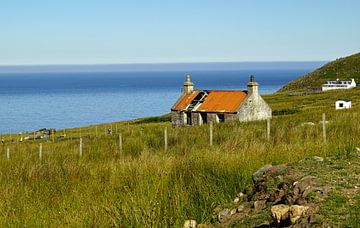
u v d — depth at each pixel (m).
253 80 50.81
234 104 50.06
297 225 7.57
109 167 15.53
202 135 30.47
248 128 32.78
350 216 7.29
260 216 8.79
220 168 12.24
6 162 22.12
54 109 159.00
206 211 10.29
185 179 11.86
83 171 15.83
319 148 15.33
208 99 52.22
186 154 17.80
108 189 12.16
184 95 54.44
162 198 10.43
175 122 53.41
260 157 13.85
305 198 8.31
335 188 8.48
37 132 66.44
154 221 9.48
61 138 56.34
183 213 10.18
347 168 9.88
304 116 46.91
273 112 69.62
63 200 11.59
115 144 29.53
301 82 155.50
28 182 14.82
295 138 21.72
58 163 18.84
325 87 128.12
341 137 19.12
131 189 11.73
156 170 12.97
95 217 9.66
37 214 10.69
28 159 23.23
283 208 8.15
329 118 39.00
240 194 10.59
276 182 9.82
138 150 25.45
